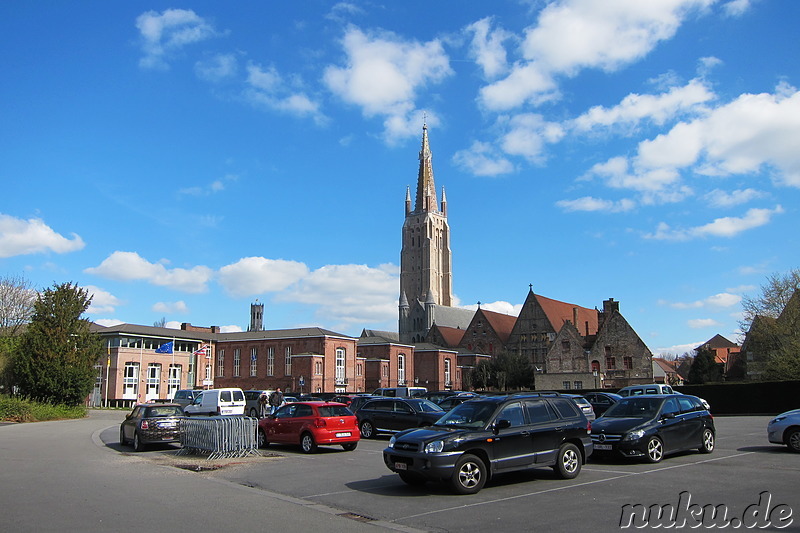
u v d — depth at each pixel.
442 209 176.38
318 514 11.49
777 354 51.12
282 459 20.48
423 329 138.38
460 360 106.38
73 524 10.52
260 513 11.54
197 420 22.36
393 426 27.64
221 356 86.44
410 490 14.04
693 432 19.17
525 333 101.38
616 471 16.25
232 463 19.45
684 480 14.59
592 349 82.81
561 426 15.10
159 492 13.95
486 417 14.38
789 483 13.98
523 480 14.98
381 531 10.07
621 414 19.34
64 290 48.00
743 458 18.44
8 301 63.62
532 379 86.12
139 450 23.73
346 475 16.67
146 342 77.38
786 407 44.78
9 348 48.34
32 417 41.56
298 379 76.50
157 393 77.31
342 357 82.44
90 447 25.02
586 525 10.30
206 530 10.09
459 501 12.57
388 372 90.00
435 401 36.75
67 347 47.00
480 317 111.94
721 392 47.38
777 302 57.00
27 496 13.35
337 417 22.77
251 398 42.09
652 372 78.50
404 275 169.62
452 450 13.30
